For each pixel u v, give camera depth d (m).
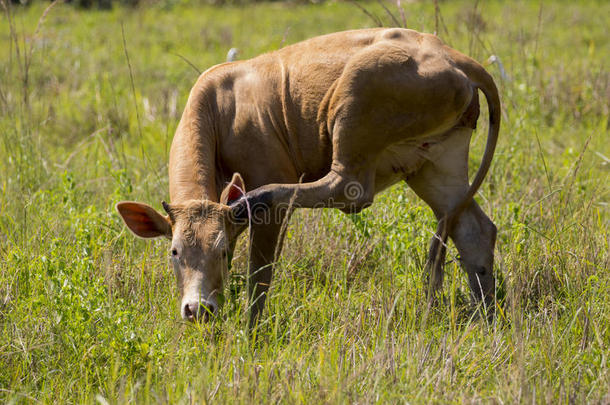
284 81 14.64
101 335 12.42
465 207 14.58
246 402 10.65
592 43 34.25
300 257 16.58
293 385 11.38
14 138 21.67
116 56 38.16
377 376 11.20
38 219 17.55
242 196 13.12
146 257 15.91
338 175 14.02
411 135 14.05
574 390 10.96
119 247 16.58
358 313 14.15
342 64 14.12
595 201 18.86
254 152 14.59
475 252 14.87
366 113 13.76
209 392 11.12
